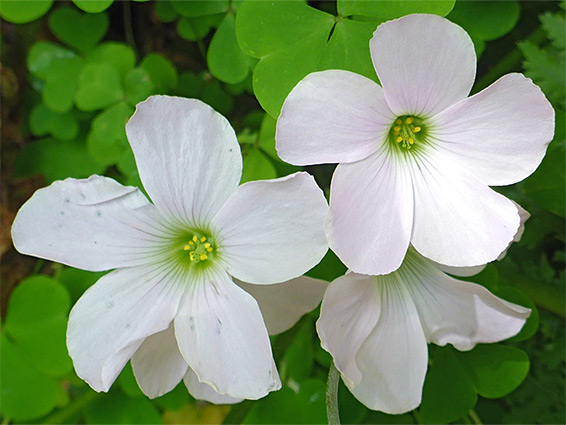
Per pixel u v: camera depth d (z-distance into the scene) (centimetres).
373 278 9
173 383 9
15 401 12
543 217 12
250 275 8
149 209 8
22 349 12
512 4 11
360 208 8
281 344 11
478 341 10
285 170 12
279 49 9
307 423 11
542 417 12
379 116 8
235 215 8
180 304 9
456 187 8
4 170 14
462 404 11
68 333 8
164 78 12
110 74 12
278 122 7
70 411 12
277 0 9
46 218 8
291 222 8
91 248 8
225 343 8
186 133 8
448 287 9
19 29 14
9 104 14
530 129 8
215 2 11
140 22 14
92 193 8
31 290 12
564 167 11
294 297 9
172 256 9
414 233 8
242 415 11
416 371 9
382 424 12
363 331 9
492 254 8
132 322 9
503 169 8
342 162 8
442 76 8
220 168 8
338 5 9
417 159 9
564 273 12
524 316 9
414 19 7
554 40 11
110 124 12
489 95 8
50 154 13
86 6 10
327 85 7
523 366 11
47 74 13
